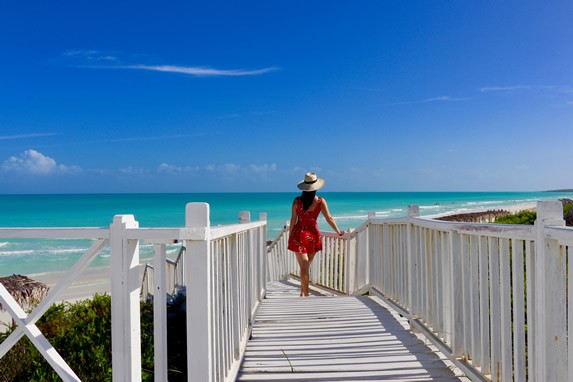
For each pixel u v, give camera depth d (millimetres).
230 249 4070
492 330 3291
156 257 2699
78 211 65875
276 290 9914
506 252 3062
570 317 2318
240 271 4676
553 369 2463
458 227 3832
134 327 2629
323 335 5262
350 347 4762
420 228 5059
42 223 51062
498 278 3281
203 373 2748
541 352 2537
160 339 2707
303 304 7180
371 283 7820
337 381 3814
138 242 2713
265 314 6469
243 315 4824
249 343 4980
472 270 3652
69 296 13578
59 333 5191
